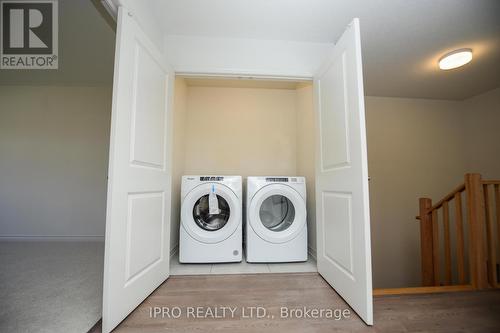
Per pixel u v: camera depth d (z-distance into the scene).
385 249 3.25
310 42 2.10
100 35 2.09
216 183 2.16
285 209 2.36
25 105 3.16
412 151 3.40
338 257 1.54
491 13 1.72
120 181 1.20
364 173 1.26
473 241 1.76
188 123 2.97
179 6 1.69
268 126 3.05
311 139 2.44
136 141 1.36
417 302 1.46
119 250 1.20
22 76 2.91
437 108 3.48
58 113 3.17
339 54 1.52
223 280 1.79
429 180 3.38
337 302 1.45
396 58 2.36
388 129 3.39
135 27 1.35
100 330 1.15
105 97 3.21
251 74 2.04
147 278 1.49
